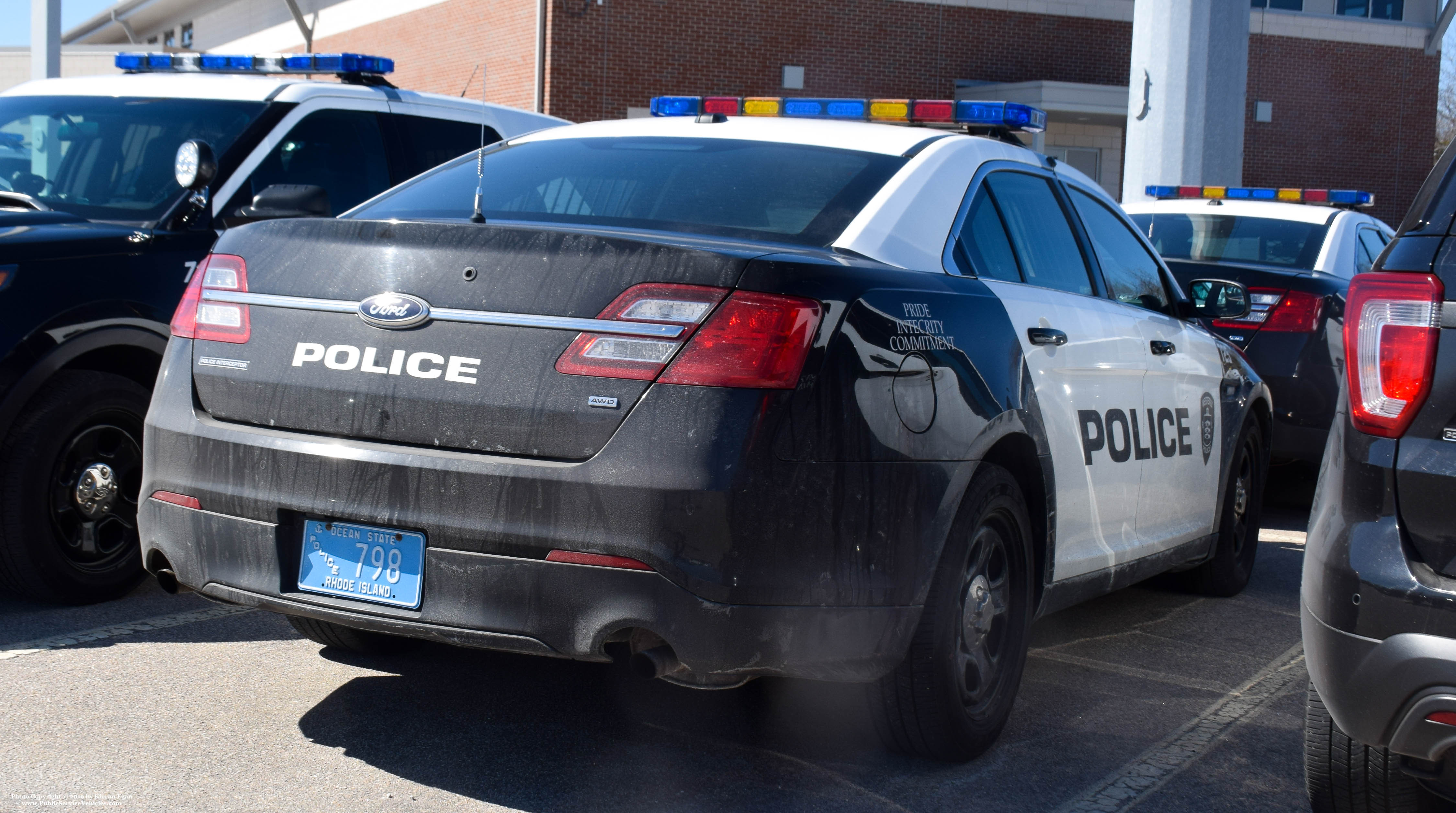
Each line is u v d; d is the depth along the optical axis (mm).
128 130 5363
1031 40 24594
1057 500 3650
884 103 4121
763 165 3574
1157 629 4824
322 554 2896
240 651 4031
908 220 3371
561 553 2664
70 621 4273
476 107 6492
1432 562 2383
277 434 2943
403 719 3488
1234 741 3629
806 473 2701
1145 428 4277
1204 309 5027
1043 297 3732
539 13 20875
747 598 2646
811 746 3408
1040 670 4238
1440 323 2416
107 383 4402
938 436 3018
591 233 2805
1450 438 2387
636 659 2674
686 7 21641
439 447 2789
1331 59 27828
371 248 2938
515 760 3242
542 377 2717
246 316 3051
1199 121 12273
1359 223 7984
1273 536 6824
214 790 2988
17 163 5297
